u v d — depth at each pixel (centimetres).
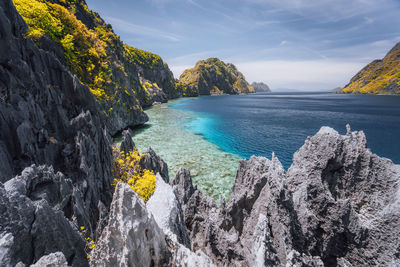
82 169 1877
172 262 853
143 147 5744
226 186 3738
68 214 1424
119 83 7144
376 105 18088
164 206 1187
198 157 5147
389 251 1149
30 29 3011
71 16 5222
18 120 1539
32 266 581
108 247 727
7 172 1327
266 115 12812
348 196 1577
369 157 1523
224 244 1325
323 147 1631
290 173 1723
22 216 776
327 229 1337
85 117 2131
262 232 1078
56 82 2028
